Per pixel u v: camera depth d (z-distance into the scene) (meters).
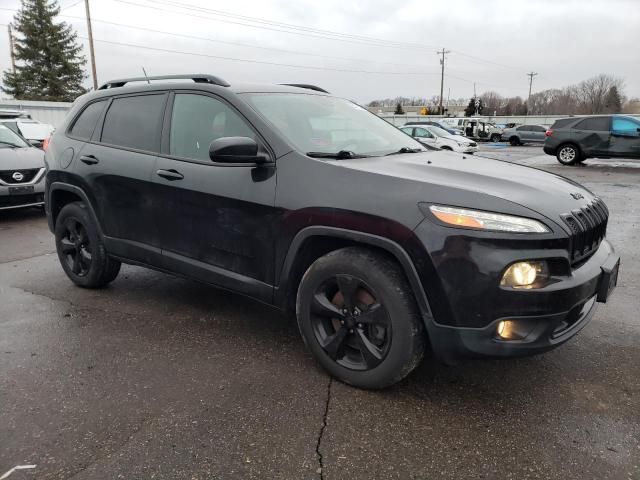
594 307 3.02
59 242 4.69
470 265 2.45
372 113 4.32
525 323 2.46
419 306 2.61
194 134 3.57
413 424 2.62
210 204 3.36
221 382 3.02
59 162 4.48
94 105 4.43
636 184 11.97
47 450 2.42
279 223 3.03
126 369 3.18
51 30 52.91
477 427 2.59
